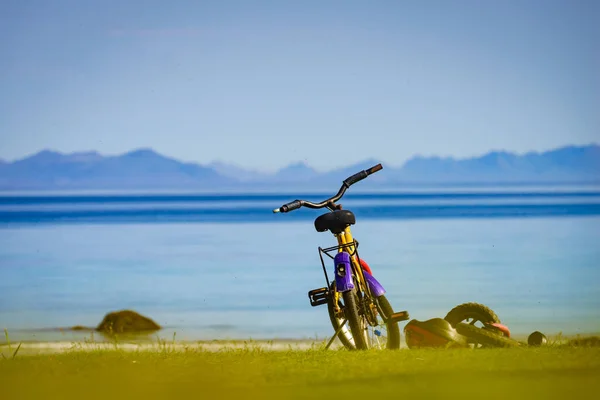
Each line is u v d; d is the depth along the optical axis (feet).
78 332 206.90
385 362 71.77
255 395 57.21
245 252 449.06
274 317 233.35
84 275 352.69
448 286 280.10
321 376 65.16
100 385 63.52
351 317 87.66
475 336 91.35
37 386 63.36
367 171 94.58
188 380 65.31
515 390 56.08
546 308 231.71
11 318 235.61
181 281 326.44
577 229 621.31
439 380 60.75
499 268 336.49
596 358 71.77
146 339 189.98
